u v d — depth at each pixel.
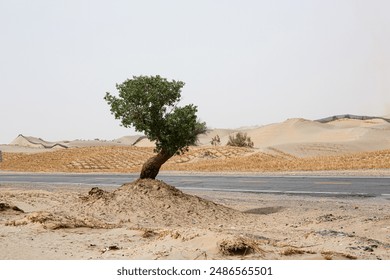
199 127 25.14
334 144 132.38
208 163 76.81
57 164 95.25
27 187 41.47
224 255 10.00
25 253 11.45
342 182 38.03
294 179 42.78
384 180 38.00
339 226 17.62
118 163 93.69
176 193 23.50
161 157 24.88
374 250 12.48
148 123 24.16
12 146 187.50
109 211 21.48
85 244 13.00
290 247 11.38
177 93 24.58
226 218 21.48
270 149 95.12
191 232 11.62
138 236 14.41
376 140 155.62
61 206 23.08
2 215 19.52
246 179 45.06
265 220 21.45
